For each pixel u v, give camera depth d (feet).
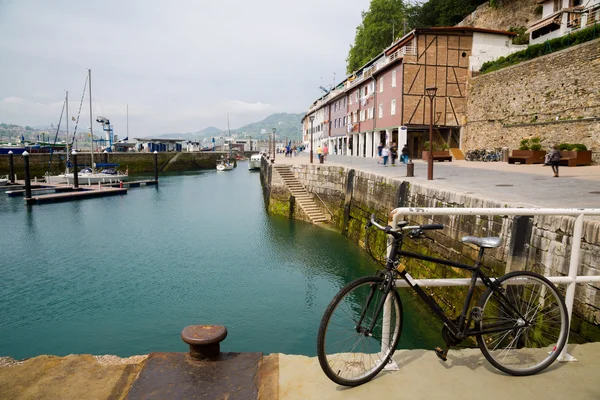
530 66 84.07
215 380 7.97
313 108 231.09
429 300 9.01
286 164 97.45
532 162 76.43
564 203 28.09
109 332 35.86
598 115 67.56
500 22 126.00
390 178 53.01
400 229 8.77
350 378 8.25
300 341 33.37
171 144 352.28
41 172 188.65
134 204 117.08
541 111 81.20
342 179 80.07
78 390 7.69
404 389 8.16
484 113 99.45
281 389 7.97
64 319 38.75
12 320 38.58
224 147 500.74
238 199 129.39
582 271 19.54
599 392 8.20
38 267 56.03
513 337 9.50
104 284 48.62
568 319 9.41
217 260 58.34
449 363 9.21
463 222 31.83
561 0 99.50
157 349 32.83
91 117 182.50
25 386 7.80
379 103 120.88
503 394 8.09
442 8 154.20
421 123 105.81
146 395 7.45
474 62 105.70
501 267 26.58
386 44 165.89
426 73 104.94
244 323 36.94
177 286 47.47
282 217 92.22
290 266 54.13
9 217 95.14
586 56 70.13
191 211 103.91
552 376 8.82
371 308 8.65
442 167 74.84
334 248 62.39
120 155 240.94
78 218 94.22
